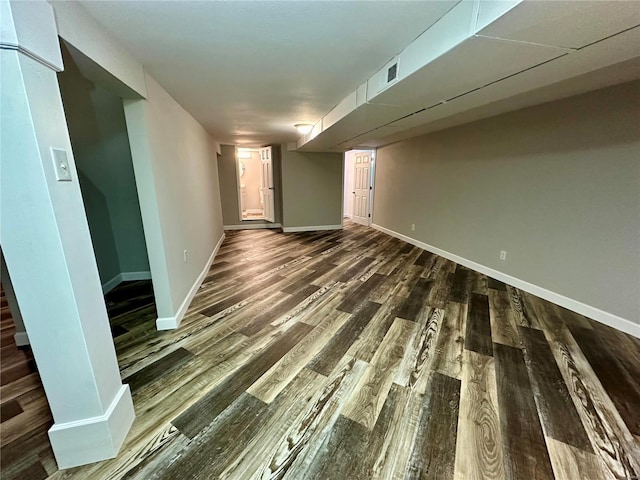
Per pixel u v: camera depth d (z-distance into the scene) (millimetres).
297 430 1398
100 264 3082
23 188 958
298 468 1219
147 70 2002
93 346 1186
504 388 1676
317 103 2930
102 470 1209
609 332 2277
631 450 1301
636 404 1560
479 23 1215
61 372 1135
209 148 4621
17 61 891
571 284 2645
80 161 2738
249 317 2525
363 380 1737
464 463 1239
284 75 2164
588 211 2471
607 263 2365
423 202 4805
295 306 2734
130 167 2998
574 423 1442
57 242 1024
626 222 2234
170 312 2316
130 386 1686
